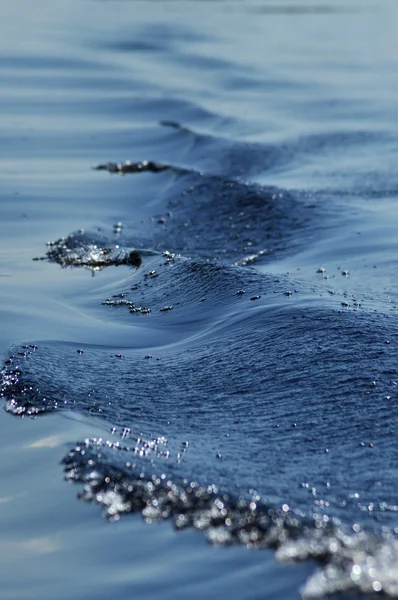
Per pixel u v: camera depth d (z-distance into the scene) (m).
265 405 7.34
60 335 9.12
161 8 45.31
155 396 7.59
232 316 9.27
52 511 5.86
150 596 5.01
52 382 7.79
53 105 23.12
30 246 12.66
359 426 6.87
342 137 20.11
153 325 9.47
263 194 15.04
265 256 12.30
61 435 6.85
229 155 18.56
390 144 19.42
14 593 5.07
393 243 12.27
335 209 14.30
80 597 5.02
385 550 5.24
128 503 5.91
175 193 15.57
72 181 16.34
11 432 6.96
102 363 8.34
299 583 5.05
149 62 29.61
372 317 8.87
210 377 7.94
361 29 38.31
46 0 46.25
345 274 11.00
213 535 5.54
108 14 41.97
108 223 14.00
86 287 10.92
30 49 30.64
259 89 25.91
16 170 17.02
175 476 6.18
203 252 12.63
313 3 47.50
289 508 5.73
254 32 37.06
